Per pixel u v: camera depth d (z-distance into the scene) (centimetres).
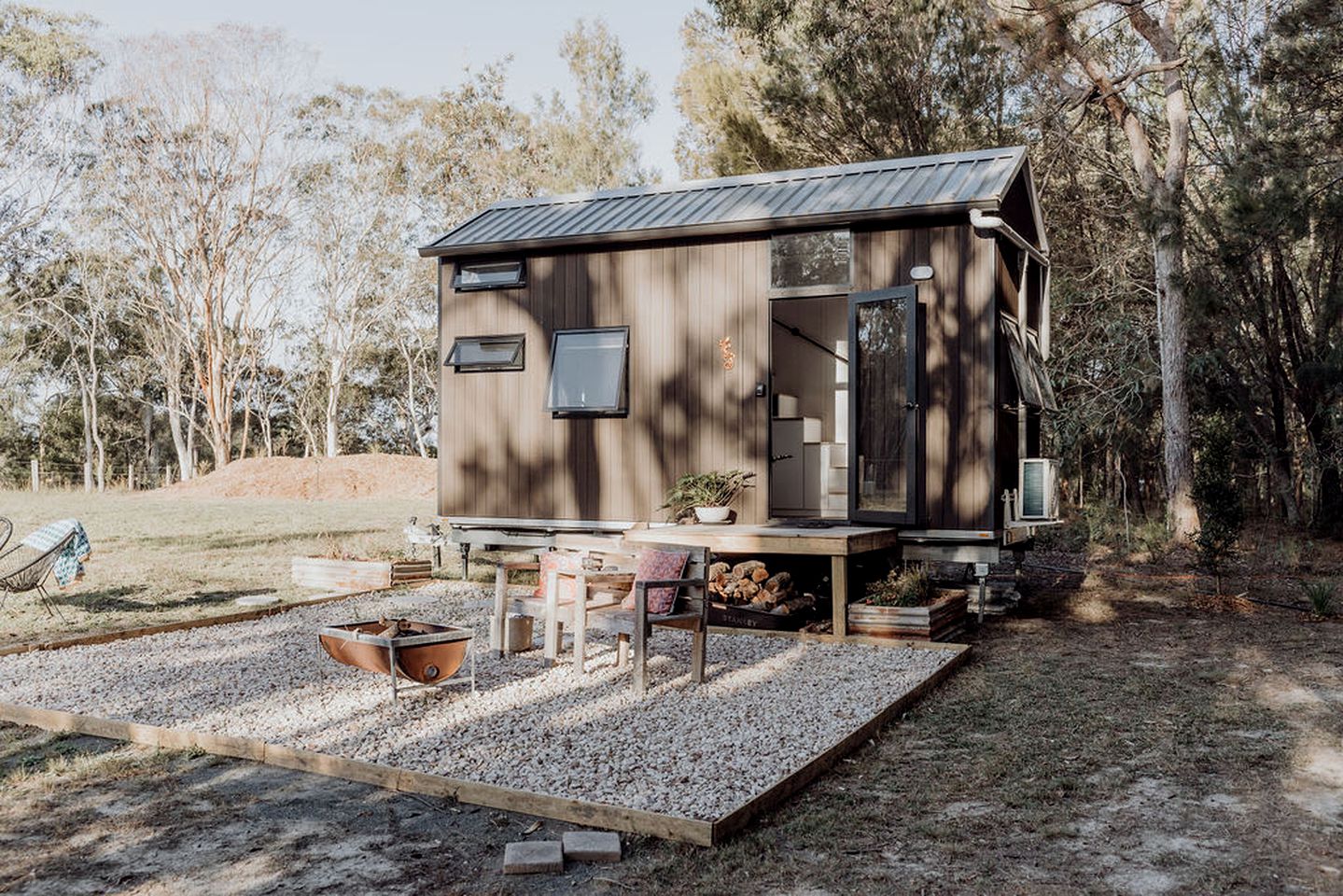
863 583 872
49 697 564
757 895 329
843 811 404
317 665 654
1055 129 1545
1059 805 410
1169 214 1146
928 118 1595
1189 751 477
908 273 854
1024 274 931
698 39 2050
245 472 2798
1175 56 1338
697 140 2447
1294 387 1526
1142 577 1102
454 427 1055
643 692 579
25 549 1173
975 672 659
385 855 362
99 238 3291
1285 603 913
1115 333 1514
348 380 4156
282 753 462
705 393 935
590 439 987
